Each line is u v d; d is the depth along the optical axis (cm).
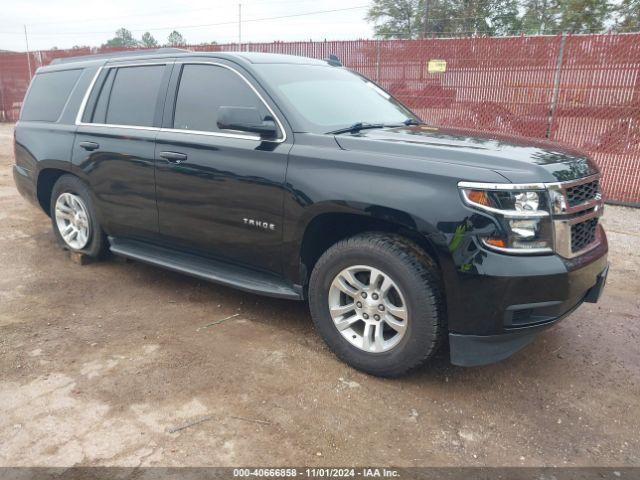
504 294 283
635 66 794
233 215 379
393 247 307
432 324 301
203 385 317
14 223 672
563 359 358
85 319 406
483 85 955
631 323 411
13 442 266
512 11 3572
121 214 464
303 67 429
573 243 307
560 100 876
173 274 504
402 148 319
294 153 345
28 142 540
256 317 414
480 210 281
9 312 416
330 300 340
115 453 259
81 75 510
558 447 272
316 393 312
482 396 314
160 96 433
